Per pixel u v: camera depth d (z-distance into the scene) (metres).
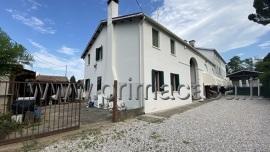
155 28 14.52
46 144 6.01
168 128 8.19
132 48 13.30
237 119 9.84
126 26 13.81
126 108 11.74
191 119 10.11
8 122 6.45
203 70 26.23
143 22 13.06
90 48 19.89
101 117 10.53
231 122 9.12
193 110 13.67
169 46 16.41
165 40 15.84
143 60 12.70
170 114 11.93
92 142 6.30
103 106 14.20
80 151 5.51
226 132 7.31
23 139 6.11
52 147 5.77
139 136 7.00
